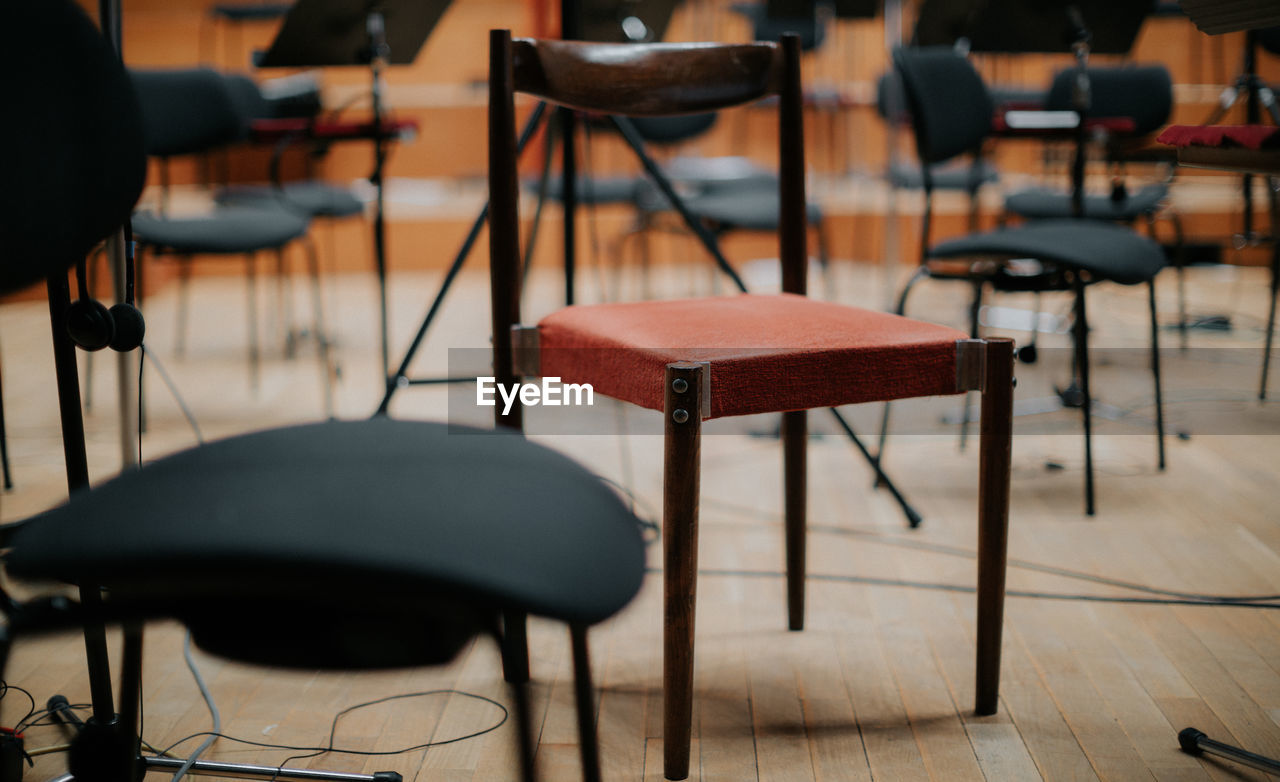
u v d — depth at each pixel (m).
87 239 0.80
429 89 6.14
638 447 2.46
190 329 3.93
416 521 0.59
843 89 5.70
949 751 1.19
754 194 3.45
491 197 1.25
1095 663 1.41
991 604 1.23
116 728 1.00
